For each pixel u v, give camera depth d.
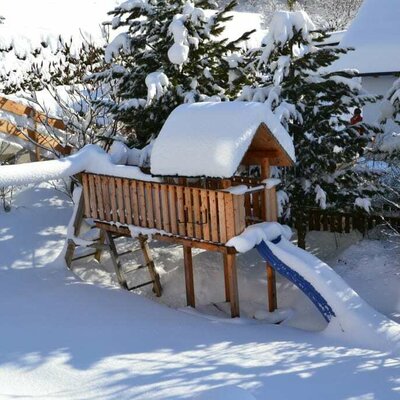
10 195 13.69
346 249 12.45
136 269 11.59
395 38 20.86
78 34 24.50
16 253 11.85
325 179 12.02
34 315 9.20
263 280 11.55
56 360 7.67
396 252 11.90
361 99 11.77
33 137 14.32
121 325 8.91
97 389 6.94
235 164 8.88
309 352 8.07
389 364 7.61
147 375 7.25
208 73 12.21
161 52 12.30
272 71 11.47
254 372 7.35
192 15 11.60
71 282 10.76
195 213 9.70
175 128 9.56
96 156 10.94
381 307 10.28
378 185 12.50
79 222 11.39
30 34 22.53
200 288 11.50
